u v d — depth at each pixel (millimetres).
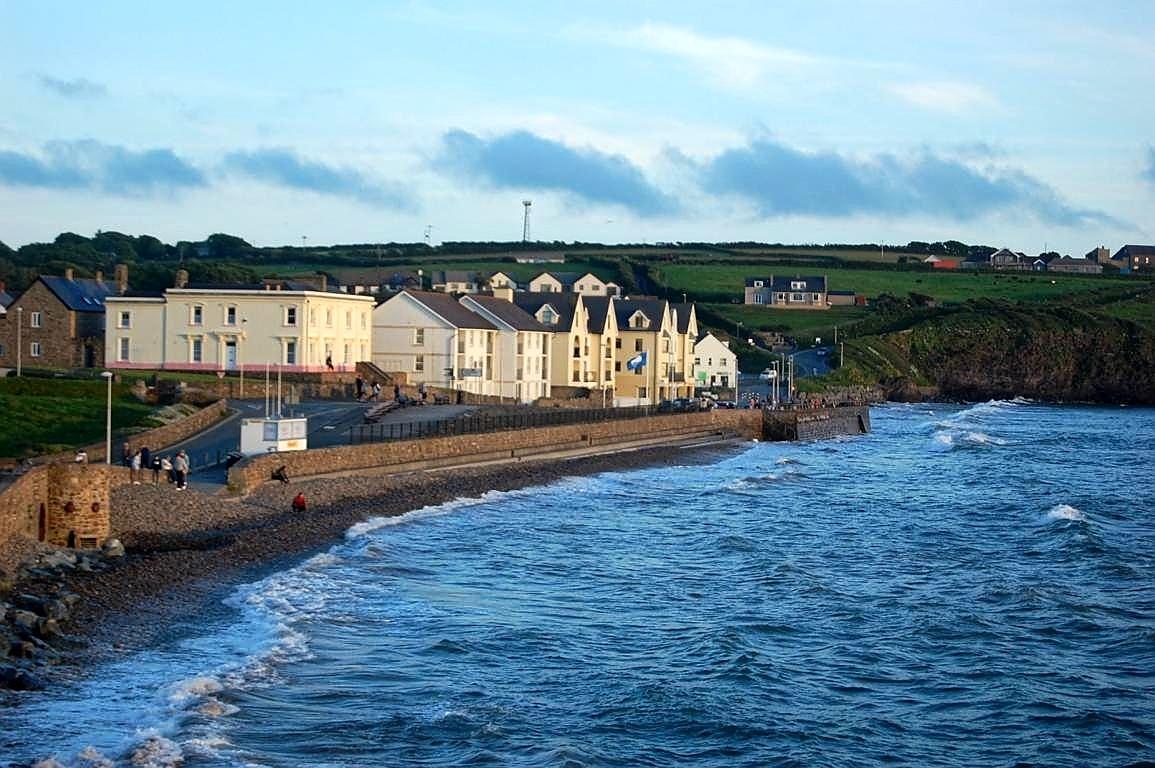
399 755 37625
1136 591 62562
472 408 123750
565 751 38219
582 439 114375
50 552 54312
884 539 75750
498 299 160625
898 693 45844
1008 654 50750
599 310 169625
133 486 68438
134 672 42500
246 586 54781
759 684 45906
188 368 129250
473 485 90000
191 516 66812
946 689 46406
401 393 122688
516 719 40938
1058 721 43281
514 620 52812
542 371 158500
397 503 79562
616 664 47469
